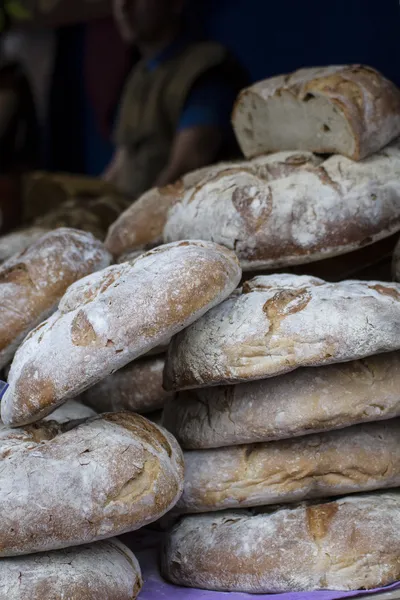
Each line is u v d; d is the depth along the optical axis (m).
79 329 1.65
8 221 3.46
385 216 2.02
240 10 4.18
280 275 1.93
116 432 1.70
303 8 3.91
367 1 3.64
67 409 2.05
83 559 1.66
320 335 1.68
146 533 2.21
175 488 1.70
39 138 4.02
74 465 1.59
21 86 3.85
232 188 2.09
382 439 1.87
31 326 1.93
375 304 1.71
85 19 5.02
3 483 1.56
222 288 1.68
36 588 1.56
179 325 1.64
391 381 1.78
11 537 1.53
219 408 1.87
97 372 1.62
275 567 1.74
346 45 3.78
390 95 2.14
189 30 3.93
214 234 2.06
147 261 1.75
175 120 3.81
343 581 1.72
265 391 1.81
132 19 3.81
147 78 3.92
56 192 3.42
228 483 1.86
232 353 1.73
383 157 2.11
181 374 1.83
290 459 1.83
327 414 1.76
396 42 3.59
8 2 4.75
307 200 2.01
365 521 1.76
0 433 1.75
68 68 5.34
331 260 2.20
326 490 1.85
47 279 1.95
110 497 1.59
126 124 4.04
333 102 2.05
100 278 1.79
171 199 2.36
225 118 3.66
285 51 4.05
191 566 1.83
